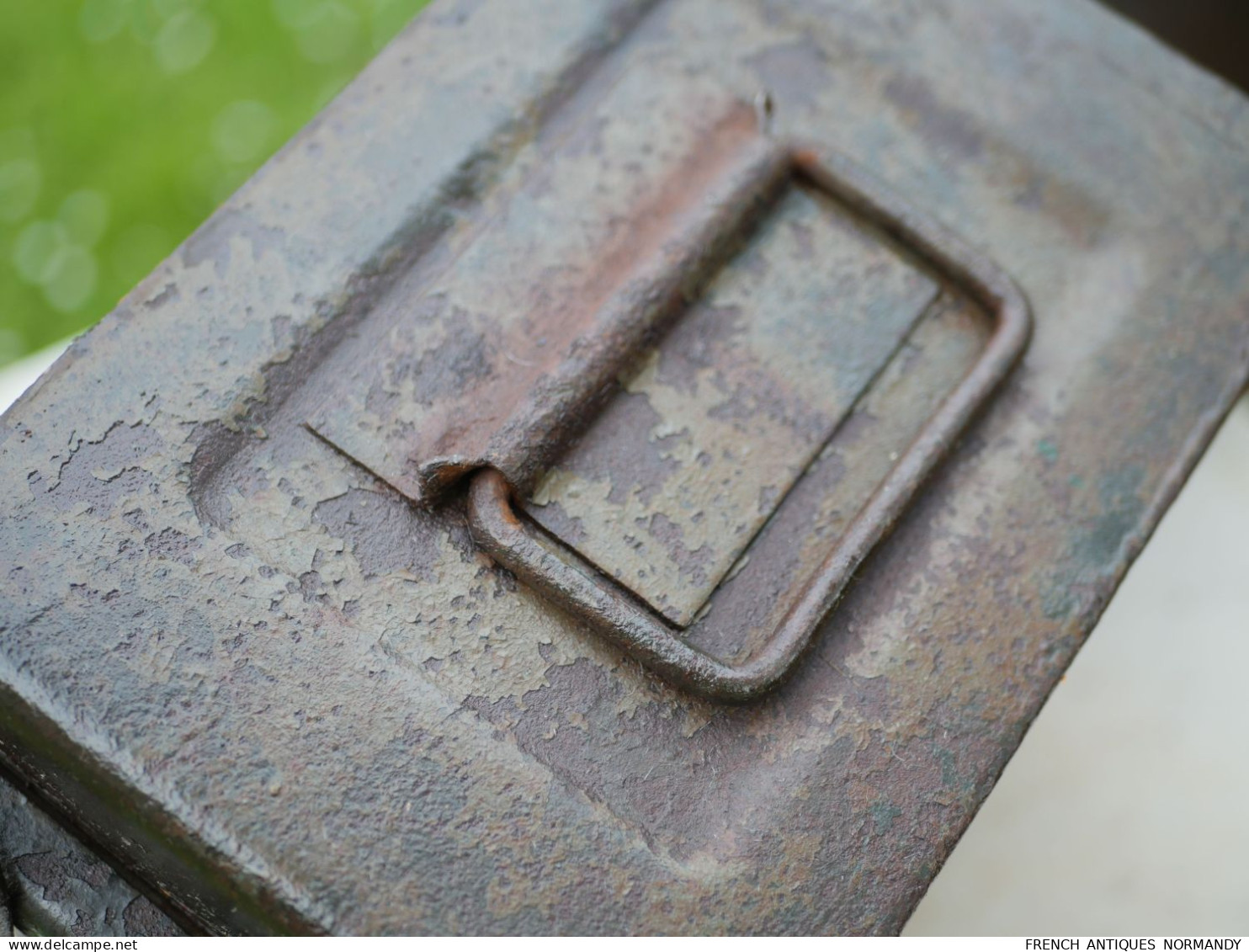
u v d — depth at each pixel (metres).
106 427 0.21
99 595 0.21
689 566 0.22
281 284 0.23
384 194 0.23
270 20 0.53
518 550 0.21
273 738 0.20
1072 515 0.23
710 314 0.23
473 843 0.20
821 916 0.21
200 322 0.22
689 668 0.21
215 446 0.22
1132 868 0.33
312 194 0.23
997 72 0.26
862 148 0.25
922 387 0.24
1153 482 0.24
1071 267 0.25
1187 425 0.24
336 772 0.20
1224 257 0.25
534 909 0.20
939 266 0.24
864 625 0.22
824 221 0.24
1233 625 0.36
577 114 0.25
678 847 0.21
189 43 0.53
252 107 0.52
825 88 0.25
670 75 0.25
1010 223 0.25
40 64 0.52
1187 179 0.26
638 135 0.24
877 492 0.23
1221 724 0.35
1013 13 0.26
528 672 0.21
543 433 0.22
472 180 0.24
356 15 0.54
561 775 0.21
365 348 0.22
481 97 0.24
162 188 0.50
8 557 0.21
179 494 0.21
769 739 0.21
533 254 0.23
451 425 0.22
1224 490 0.38
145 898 0.22
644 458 0.22
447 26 0.25
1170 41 0.35
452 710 0.21
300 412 0.22
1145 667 0.36
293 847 0.20
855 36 0.26
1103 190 0.25
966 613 0.22
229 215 0.23
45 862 0.22
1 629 0.20
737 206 0.24
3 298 0.48
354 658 0.21
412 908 0.20
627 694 0.21
